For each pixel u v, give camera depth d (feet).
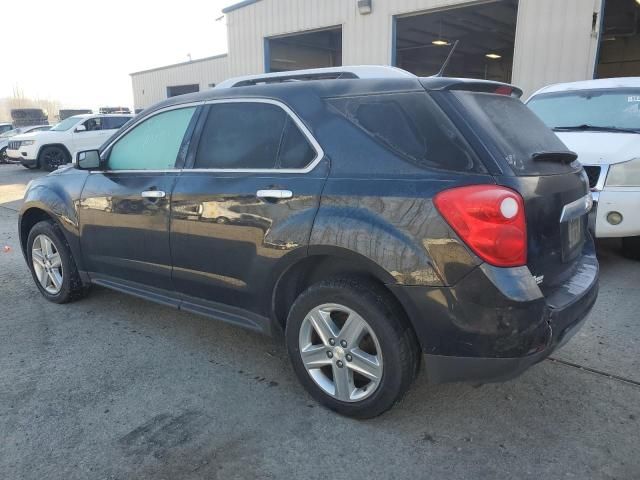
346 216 8.69
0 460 8.43
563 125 20.10
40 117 119.85
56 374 11.21
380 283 8.86
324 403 9.71
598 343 12.35
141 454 8.57
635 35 62.28
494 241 7.68
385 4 40.42
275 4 48.32
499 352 7.84
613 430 9.09
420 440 8.89
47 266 15.26
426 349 8.36
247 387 10.66
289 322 9.82
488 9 45.29
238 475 8.09
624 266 18.11
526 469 8.14
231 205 10.24
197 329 13.58
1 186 45.96
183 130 11.66
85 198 13.43
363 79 9.52
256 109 10.47
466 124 8.22
